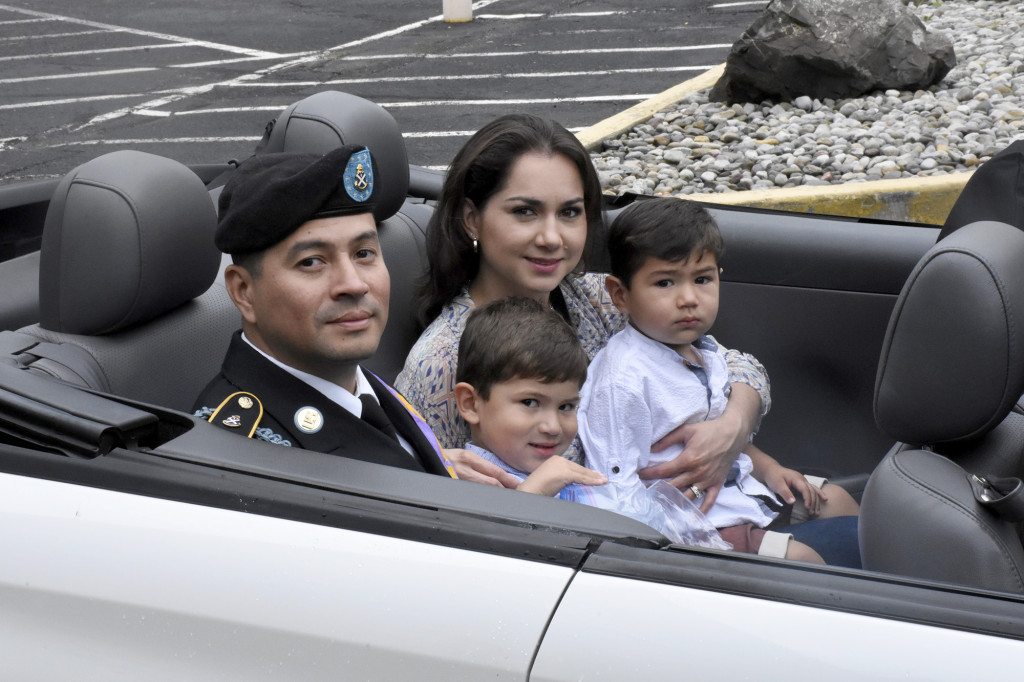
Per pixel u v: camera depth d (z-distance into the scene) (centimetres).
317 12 1170
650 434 206
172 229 170
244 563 113
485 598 108
